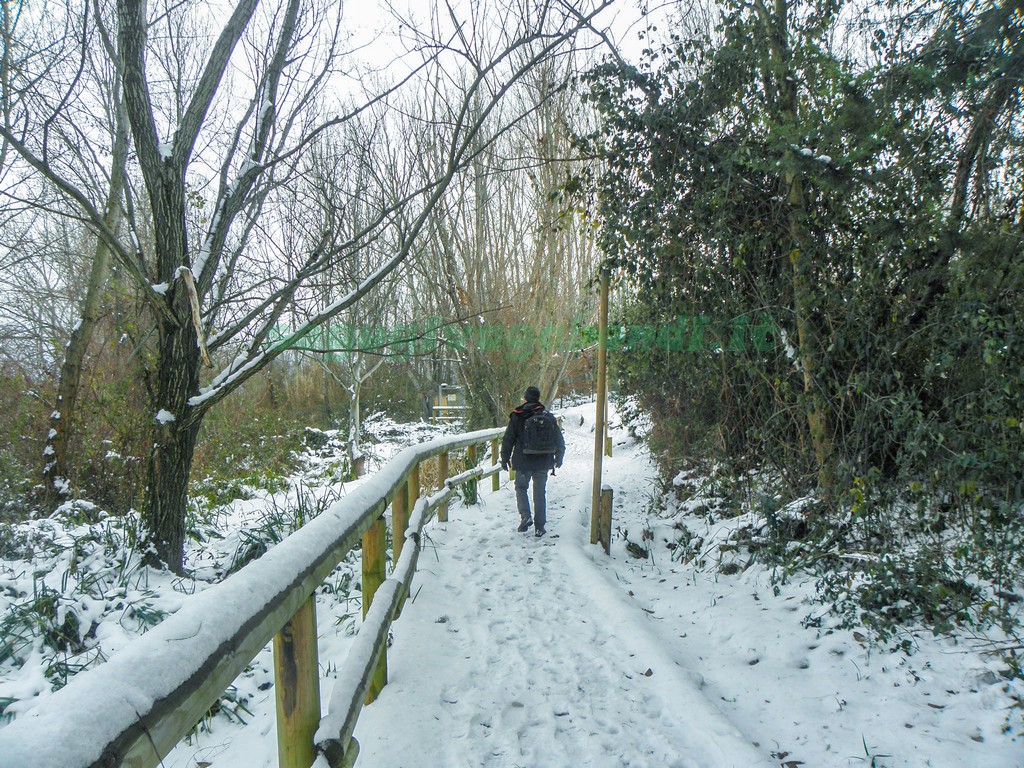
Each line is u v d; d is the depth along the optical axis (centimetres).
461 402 2203
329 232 582
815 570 463
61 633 402
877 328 501
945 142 475
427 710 320
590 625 432
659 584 525
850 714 310
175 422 554
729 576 510
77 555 523
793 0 548
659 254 617
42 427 938
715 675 362
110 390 912
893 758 273
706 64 595
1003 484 397
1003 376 383
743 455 645
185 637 132
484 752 287
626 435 1560
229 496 1064
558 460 695
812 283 538
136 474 895
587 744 294
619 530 683
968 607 370
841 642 372
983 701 299
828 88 499
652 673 357
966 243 440
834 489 503
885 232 484
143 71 530
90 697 101
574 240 1631
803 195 546
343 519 260
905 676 331
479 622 443
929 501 430
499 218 1634
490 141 529
